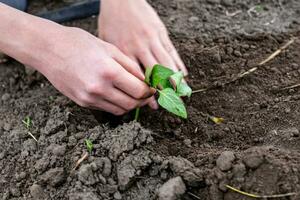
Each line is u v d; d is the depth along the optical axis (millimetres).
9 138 782
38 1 1028
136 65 717
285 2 999
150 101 767
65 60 676
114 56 694
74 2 1019
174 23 962
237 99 810
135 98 695
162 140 747
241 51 883
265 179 638
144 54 810
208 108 805
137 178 684
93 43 686
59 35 690
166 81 715
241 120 776
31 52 694
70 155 722
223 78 838
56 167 716
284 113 763
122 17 836
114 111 715
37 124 792
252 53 876
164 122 781
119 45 829
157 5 1015
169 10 1000
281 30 924
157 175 683
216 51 868
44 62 691
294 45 882
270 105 787
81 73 667
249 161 649
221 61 866
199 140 755
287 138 705
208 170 666
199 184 661
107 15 845
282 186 629
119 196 675
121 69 670
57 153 724
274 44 891
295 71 837
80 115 784
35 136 775
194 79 841
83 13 990
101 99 689
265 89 818
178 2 1019
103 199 673
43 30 696
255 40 903
